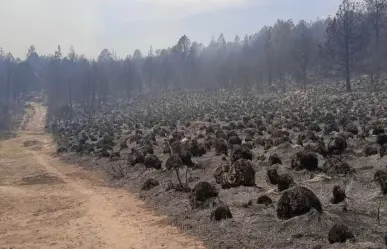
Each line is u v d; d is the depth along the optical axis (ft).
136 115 220.43
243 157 66.18
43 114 328.08
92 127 191.72
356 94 172.35
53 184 79.87
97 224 49.73
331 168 52.37
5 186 79.51
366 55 223.10
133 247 40.27
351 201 42.27
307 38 278.05
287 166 59.72
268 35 304.50
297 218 37.88
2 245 43.93
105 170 89.51
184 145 81.35
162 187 62.08
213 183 58.13
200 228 42.73
